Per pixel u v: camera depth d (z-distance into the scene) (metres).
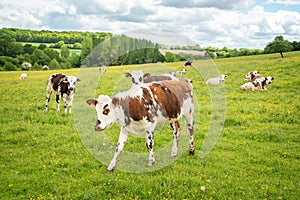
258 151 9.41
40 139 10.34
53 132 11.10
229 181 7.11
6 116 13.73
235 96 18.48
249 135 11.02
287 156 9.03
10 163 8.38
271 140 10.53
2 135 10.83
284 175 7.61
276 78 25.02
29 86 25.22
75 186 6.87
